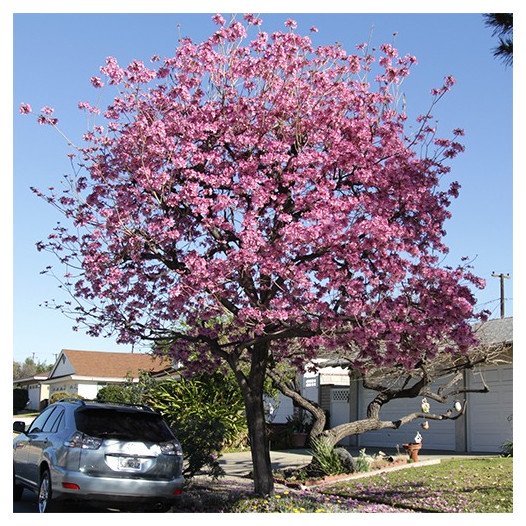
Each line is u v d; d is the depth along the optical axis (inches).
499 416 743.1
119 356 1857.8
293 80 445.4
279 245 391.5
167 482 402.3
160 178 409.7
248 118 442.6
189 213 433.4
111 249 440.1
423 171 437.7
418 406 855.1
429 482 538.3
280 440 927.7
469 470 583.2
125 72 443.8
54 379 1875.0
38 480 418.0
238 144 435.8
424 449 830.5
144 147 429.7
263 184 419.5
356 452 846.5
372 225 381.7
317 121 439.2
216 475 525.0
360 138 435.5
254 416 458.3
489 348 618.2
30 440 450.3
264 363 463.2
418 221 428.1
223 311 420.5
